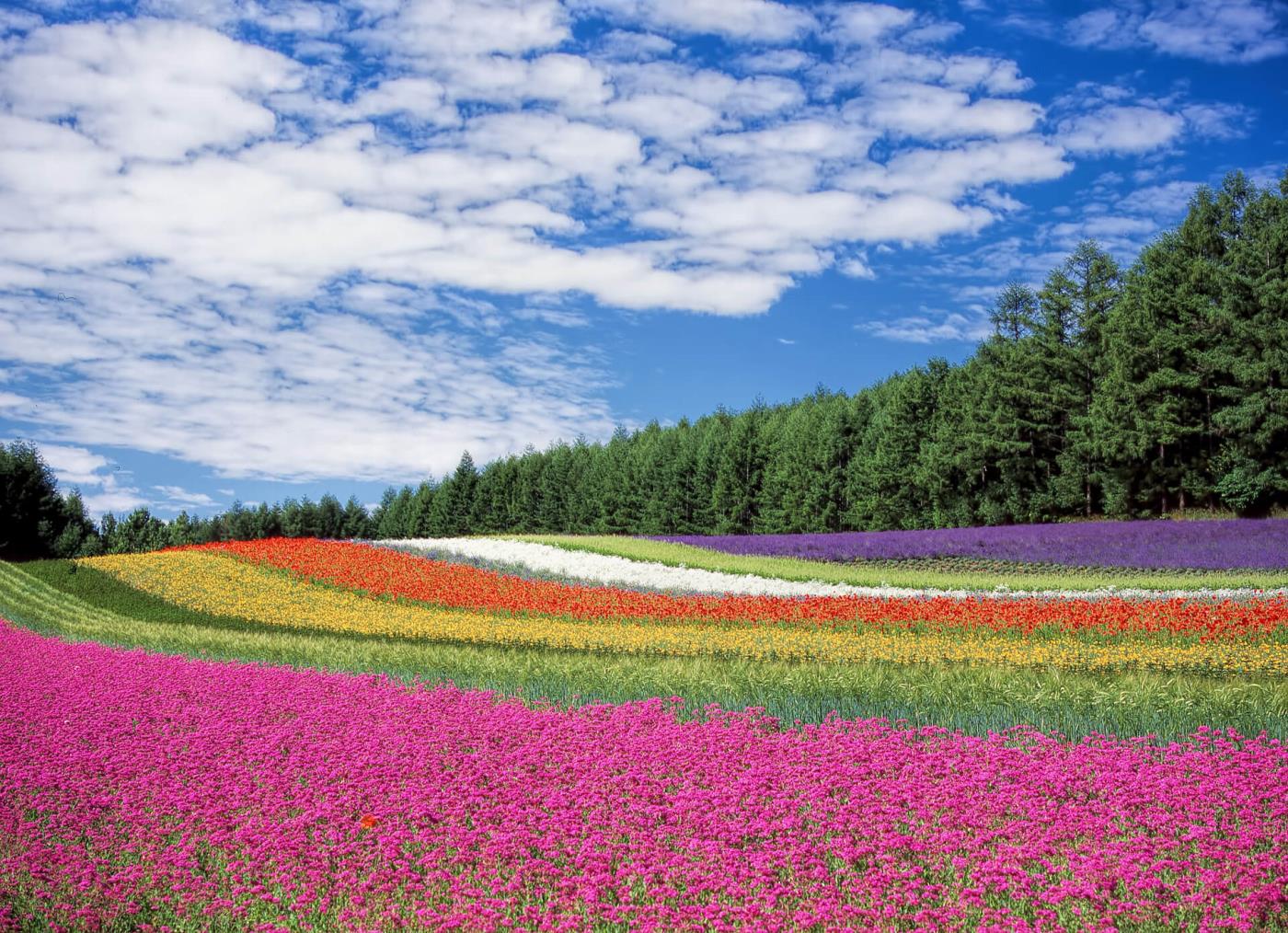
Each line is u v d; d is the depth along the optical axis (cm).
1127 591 2759
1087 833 796
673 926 655
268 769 1027
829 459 7062
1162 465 5241
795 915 653
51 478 6444
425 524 10600
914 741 1092
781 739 1098
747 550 4341
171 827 859
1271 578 2939
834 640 1938
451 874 750
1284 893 666
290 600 2983
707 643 1983
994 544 4047
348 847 793
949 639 1973
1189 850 765
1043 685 1289
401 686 1493
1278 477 4616
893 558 3962
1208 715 1123
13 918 698
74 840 849
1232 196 5784
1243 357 4862
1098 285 6338
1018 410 6172
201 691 1471
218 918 693
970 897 689
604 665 1590
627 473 8531
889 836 791
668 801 898
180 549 3931
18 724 1270
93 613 2881
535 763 1020
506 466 10038
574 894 707
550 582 3272
